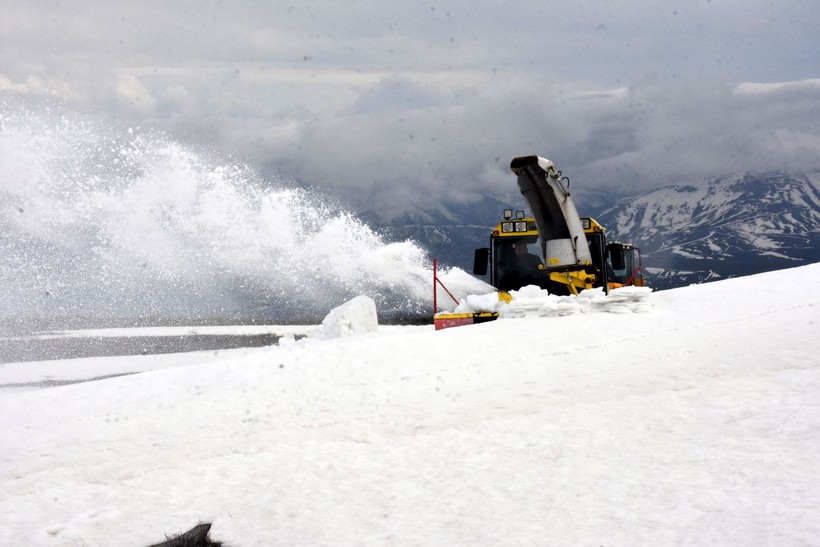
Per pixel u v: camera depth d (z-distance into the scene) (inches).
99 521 199.2
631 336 469.7
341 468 235.9
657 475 196.9
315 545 172.7
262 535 181.8
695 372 350.9
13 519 204.4
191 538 183.3
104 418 345.4
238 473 237.5
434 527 178.1
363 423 300.7
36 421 350.3
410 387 368.2
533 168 535.2
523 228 597.6
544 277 593.9
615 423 264.2
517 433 262.1
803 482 176.2
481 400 331.0
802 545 138.1
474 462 230.2
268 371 426.6
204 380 417.4
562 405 306.2
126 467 256.4
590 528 164.1
